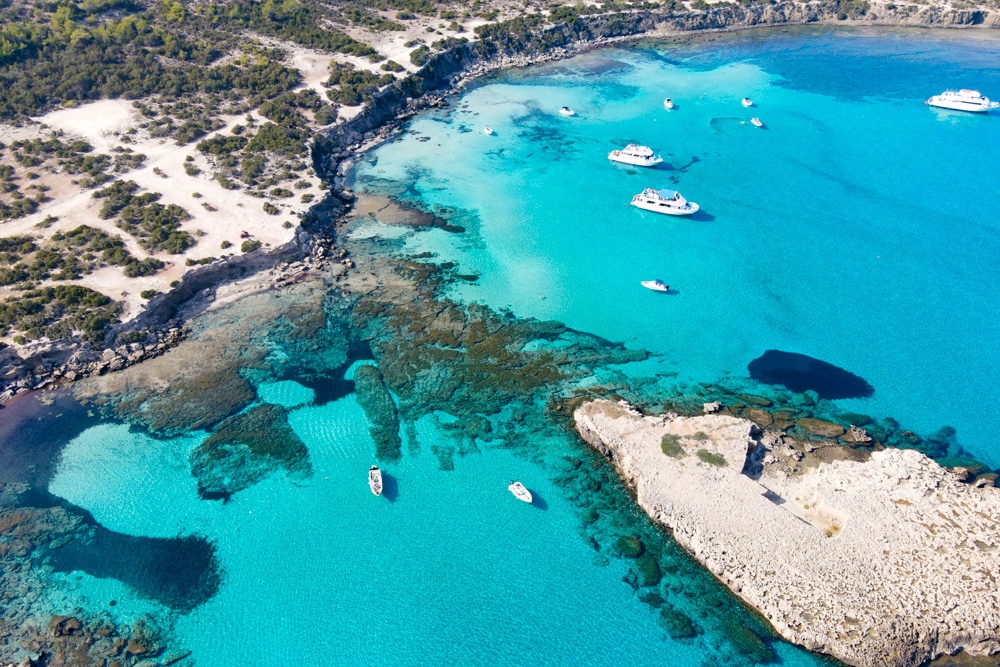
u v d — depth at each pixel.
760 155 103.50
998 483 54.41
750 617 46.62
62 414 61.75
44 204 82.81
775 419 60.53
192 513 54.19
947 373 65.56
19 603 48.22
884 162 100.75
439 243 83.94
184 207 84.00
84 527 53.16
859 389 64.00
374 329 70.81
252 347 68.50
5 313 66.38
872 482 51.66
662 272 79.56
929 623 43.75
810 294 76.00
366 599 48.72
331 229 86.12
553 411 62.19
